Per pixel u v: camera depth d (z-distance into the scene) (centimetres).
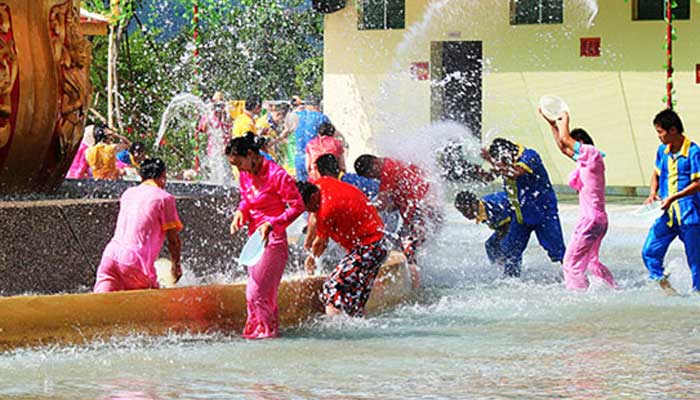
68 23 1789
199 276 1764
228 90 4819
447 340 1467
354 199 1603
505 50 3909
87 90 1845
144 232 1512
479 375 1243
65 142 1795
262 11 4806
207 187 2011
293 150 3334
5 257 1539
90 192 1884
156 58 4744
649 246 1884
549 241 2030
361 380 1216
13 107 1688
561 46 3859
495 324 1595
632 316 1658
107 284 1500
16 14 1684
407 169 2006
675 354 1371
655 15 3772
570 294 1870
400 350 1398
